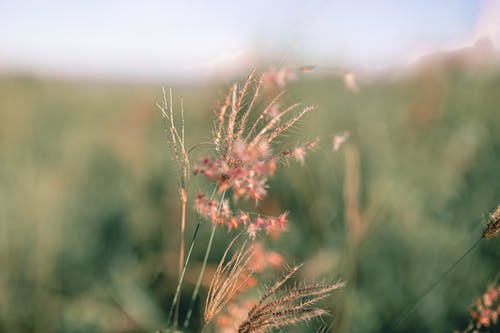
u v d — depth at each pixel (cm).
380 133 491
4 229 367
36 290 349
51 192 430
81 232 434
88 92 901
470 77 526
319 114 425
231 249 365
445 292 330
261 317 149
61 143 657
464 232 375
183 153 154
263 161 144
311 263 328
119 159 585
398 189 409
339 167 393
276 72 150
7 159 521
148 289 358
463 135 492
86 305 351
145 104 673
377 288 337
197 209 155
